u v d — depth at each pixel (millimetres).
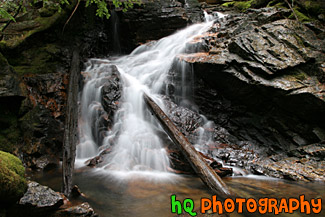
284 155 5281
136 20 10117
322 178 4285
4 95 4746
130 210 3055
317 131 5262
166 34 10117
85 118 6250
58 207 2580
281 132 5746
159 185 3992
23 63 6156
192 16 10430
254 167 4863
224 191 3523
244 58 5980
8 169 2193
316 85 5168
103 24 10297
